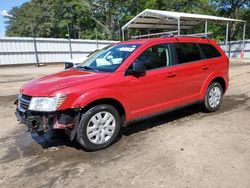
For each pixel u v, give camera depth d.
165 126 5.40
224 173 3.47
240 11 43.41
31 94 4.09
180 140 4.61
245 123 5.42
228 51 34.66
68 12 48.72
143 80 4.74
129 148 4.38
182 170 3.58
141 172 3.57
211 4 42.41
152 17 19.56
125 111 4.59
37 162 4.00
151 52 4.99
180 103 5.47
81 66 5.29
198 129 5.14
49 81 4.39
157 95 5.01
